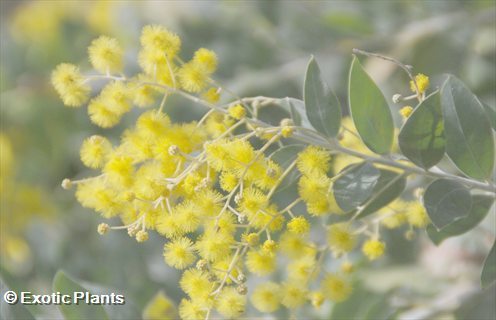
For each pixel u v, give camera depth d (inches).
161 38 28.5
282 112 34.6
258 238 28.0
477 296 32.9
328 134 28.6
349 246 29.0
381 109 28.6
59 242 37.4
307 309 33.2
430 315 32.9
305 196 28.1
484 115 28.6
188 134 28.4
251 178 28.0
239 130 31.4
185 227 27.9
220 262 28.4
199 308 28.3
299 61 37.3
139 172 28.4
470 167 28.8
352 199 28.4
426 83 28.4
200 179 28.0
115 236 36.7
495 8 36.4
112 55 28.7
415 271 33.9
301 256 29.0
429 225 29.5
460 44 36.2
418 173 28.8
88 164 28.6
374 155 29.5
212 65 28.7
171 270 35.8
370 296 33.1
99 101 28.7
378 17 37.3
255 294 29.0
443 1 36.7
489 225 31.9
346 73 37.0
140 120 28.3
